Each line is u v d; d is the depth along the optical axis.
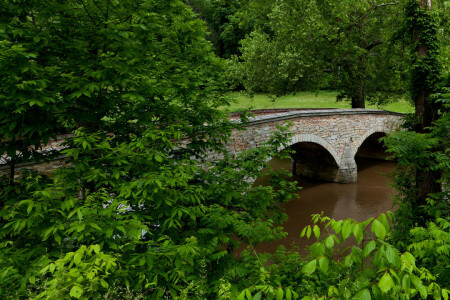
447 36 14.31
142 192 3.64
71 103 4.18
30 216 3.15
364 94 22.25
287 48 19.67
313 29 18.28
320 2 18.48
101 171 3.77
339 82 20.02
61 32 4.42
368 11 17.81
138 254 2.99
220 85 5.88
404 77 18.23
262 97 38.22
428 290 1.74
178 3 4.82
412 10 9.12
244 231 4.27
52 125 4.10
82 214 2.83
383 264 1.63
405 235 5.28
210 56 5.73
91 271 2.06
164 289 2.86
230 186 5.34
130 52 4.50
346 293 1.79
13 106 3.63
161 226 3.83
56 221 3.03
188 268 3.19
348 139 19.42
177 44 5.41
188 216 4.59
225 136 6.41
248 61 21.28
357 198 17.20
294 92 21.25
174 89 4.75
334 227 1.76
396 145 6.70
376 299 1.65
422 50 9.07
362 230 1.66
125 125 5.18
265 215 6.10
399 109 29.61
